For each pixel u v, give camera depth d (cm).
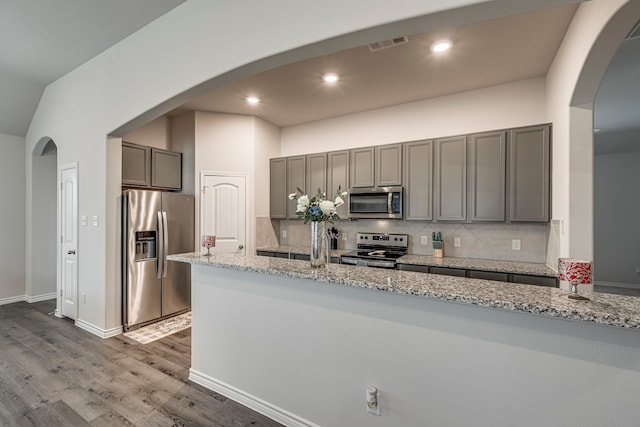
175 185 443
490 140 332
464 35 252
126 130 336
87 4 262
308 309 197
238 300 229
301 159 463
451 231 381
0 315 411
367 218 406
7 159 457
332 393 188
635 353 120
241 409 220
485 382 146
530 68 312
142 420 207
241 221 458
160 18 281
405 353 165
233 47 229
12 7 264
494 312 143
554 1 150
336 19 186
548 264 318
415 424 163
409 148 379
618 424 124
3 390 240
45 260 481
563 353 131
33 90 421
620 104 385
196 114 437
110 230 344
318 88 362
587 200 237
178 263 407
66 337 340
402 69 315
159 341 331
